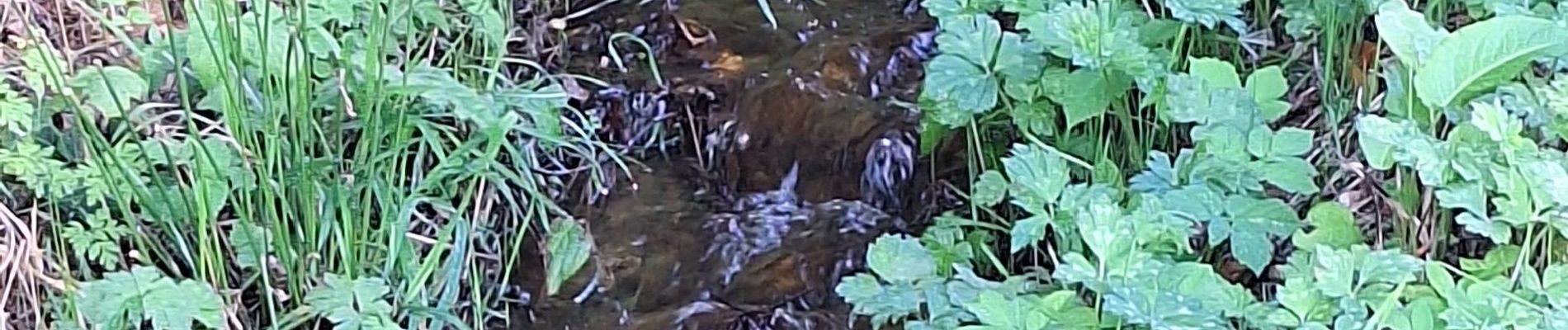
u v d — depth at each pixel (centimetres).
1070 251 179
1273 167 173
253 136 174
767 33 260
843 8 266
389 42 197
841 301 224
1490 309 150
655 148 248
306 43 171
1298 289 157
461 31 213
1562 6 172
